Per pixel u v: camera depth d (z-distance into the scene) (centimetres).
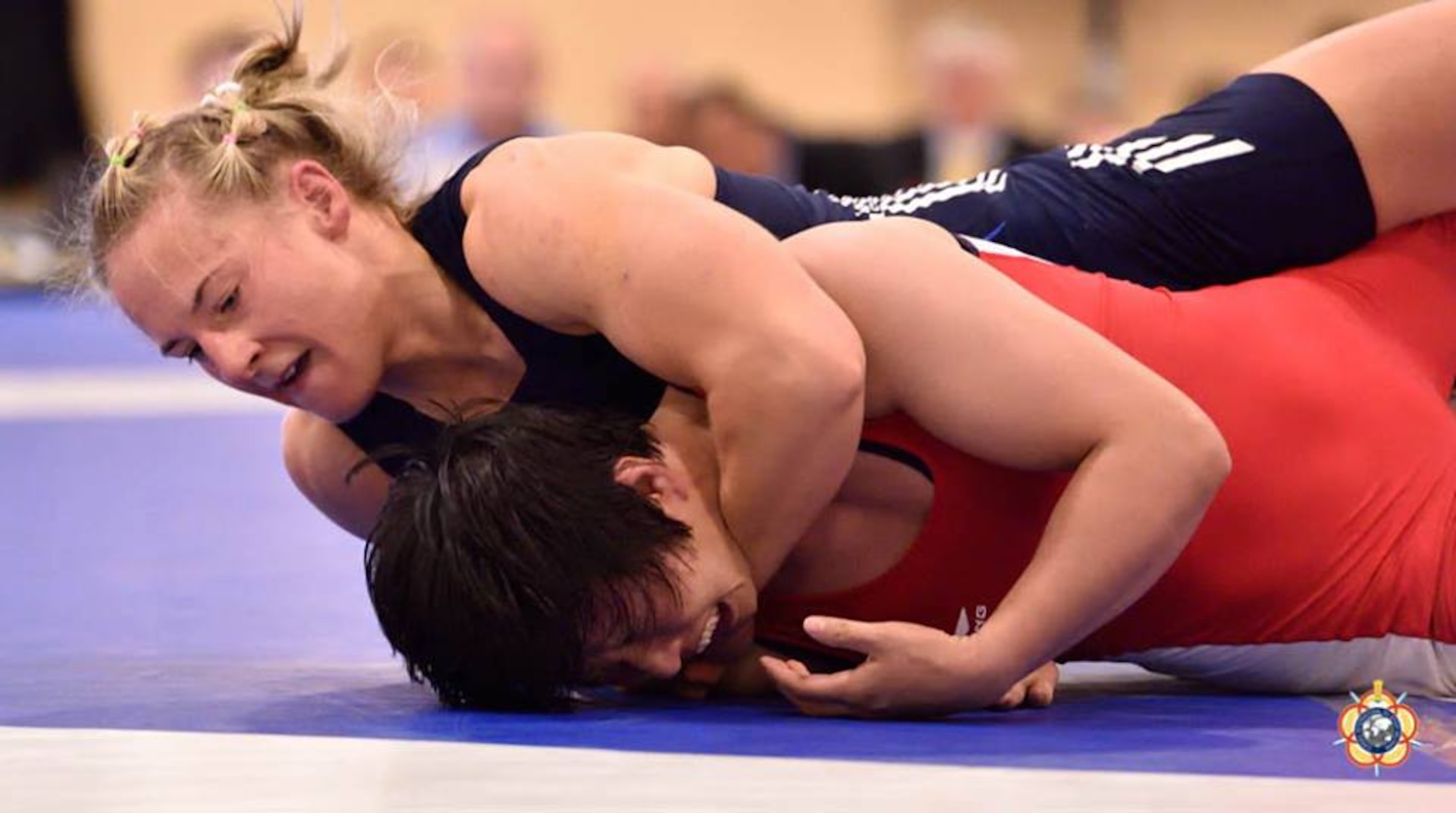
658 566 712
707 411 767
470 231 805
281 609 1052
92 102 3738
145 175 797
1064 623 725
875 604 777
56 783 645
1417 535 797
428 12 3806
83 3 3722
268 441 1966
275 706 780
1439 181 880
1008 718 754
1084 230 902
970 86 2827
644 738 707
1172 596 786
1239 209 886
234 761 674
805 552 769
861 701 739
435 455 739
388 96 862
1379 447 803
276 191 798
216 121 809
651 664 731
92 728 735
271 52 859
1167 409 725
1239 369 798
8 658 903
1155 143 910
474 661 724
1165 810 585
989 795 605
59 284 1021
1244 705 794
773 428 724
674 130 2534
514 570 703
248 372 791
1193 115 916
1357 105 880
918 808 588
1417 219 889
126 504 1516
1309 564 787
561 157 808
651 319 742
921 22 3938
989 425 734
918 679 729
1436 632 802
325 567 1210
